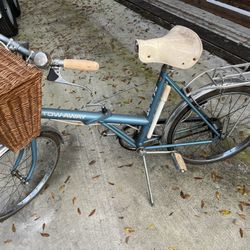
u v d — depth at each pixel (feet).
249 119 7.73
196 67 10.34
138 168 7.21
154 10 14.38
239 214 6.11
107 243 5.86
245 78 5.39
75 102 9.53
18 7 16.28
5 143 3.91
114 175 7.11
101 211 6.40
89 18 15.43
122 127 7.07
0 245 5.96
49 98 9.80
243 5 11.30
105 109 5.48
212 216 6.12
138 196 6.61
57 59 4.09
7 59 3.28
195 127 6.56
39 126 4.15
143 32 13.29
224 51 10.54
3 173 6.67
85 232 6.07
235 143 7.45
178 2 14.64
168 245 5.72
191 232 5.89
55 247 5.88
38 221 6.31
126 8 15.72
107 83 10.27
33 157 5.99
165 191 6.66
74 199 6.68
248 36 10.95
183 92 5.53
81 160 7.52
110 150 7.73
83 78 10.61
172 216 6.18
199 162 6.96
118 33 13.52
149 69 10.81
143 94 9.61
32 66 3.34
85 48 12.60
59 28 14.73
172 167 7.14
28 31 14.74
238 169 6.97
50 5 17.89
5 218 6.27
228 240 5.71
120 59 11.57
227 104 8.05
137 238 5.88
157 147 6.42
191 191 6.62
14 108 3.34
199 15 12.96
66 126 8.45
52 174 6.98
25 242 5.98
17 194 6.65
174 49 4.56
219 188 6.62
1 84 3.02
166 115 8.51
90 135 8.17
